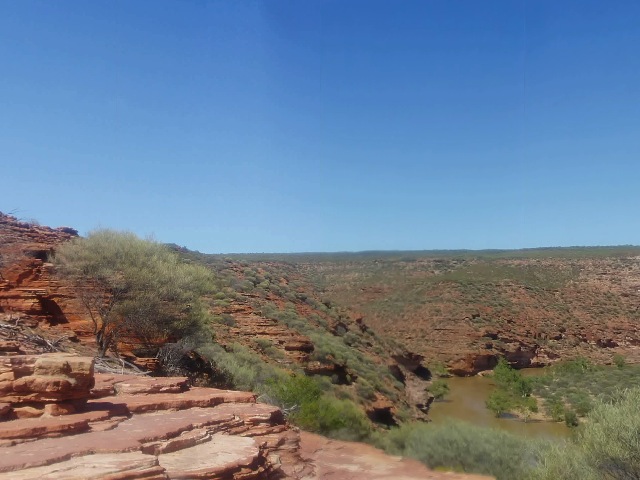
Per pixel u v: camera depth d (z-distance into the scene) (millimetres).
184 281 23062
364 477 14047
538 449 16031
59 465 6945
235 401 12531
